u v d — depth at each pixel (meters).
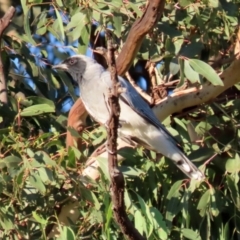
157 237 10.01
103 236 9.94
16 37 12.29
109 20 11.08
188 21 11.50
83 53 10.88
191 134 11.80
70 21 10.98
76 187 10.13
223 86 11.40
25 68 12.57
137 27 10.12
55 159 10.45
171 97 11.55
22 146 10.06
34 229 10.78
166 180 11.20
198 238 10.58
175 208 10.72
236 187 10.73
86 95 10.40
